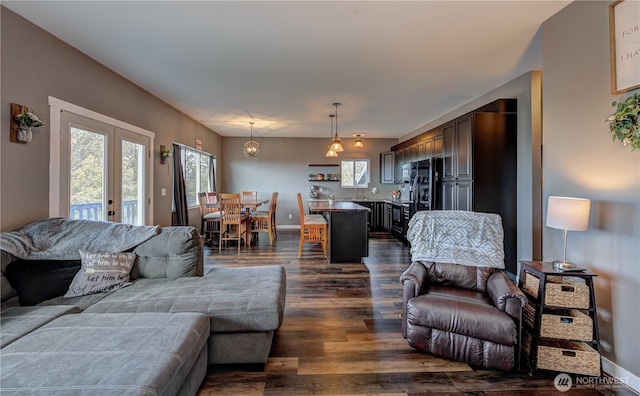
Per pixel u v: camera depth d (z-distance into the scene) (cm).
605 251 195
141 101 407
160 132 462
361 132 746
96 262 225
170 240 253
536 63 323
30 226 232
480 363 192
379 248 568
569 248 224
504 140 373
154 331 156
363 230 457
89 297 212
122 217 366
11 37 227
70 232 240
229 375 189
